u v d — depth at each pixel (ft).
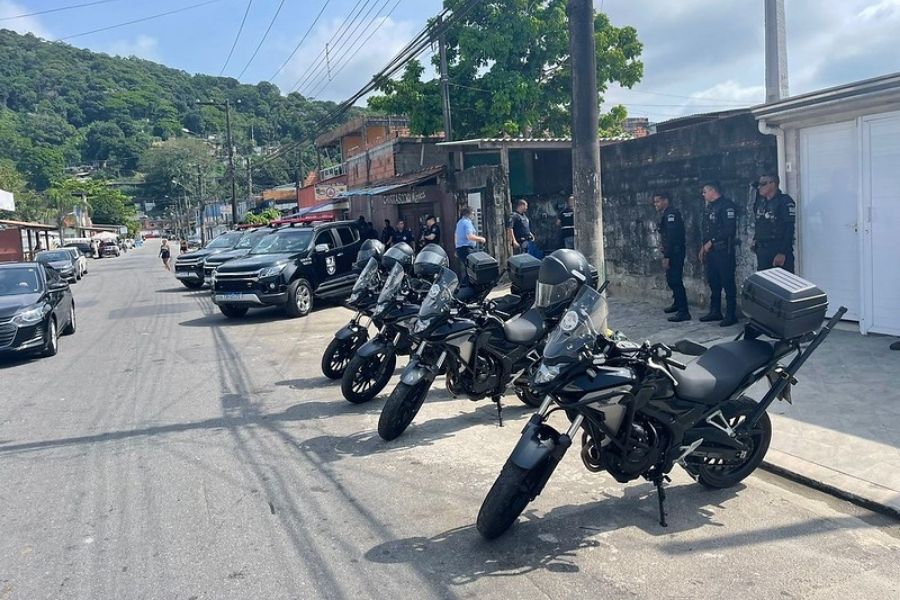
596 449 14.61
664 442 14.65
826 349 24.94
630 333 31.01
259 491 17.70
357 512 16.16
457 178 56.70
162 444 21.88
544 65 76.79
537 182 57.11
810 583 12.16
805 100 26.11
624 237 39.34
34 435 23.61
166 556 14.48
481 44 72.43
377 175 86.63
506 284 50.49
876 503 14.71
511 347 21.13
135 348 39.99
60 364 36.29
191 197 313.53
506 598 12.25
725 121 31.63
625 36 75.82
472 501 16.42
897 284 25.21
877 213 25.61
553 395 14.12
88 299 73.67
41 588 13.44
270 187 249.55
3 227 133.28
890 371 22.06
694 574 12.67
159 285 86.84
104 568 14.11
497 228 51.42
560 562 13.39
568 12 25.44
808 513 14.88
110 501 17.53
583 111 25.45
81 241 219.41
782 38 34.58
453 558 13.79
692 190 34.14
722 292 33.30
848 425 18.53
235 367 32.94
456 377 21.04
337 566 13.73
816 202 28.19
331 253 51.83
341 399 26.04
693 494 16.14
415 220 72.64
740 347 15.78
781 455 17.31
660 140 35.73
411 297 24.56
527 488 14.16
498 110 73.46
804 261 28.91
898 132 24.79
